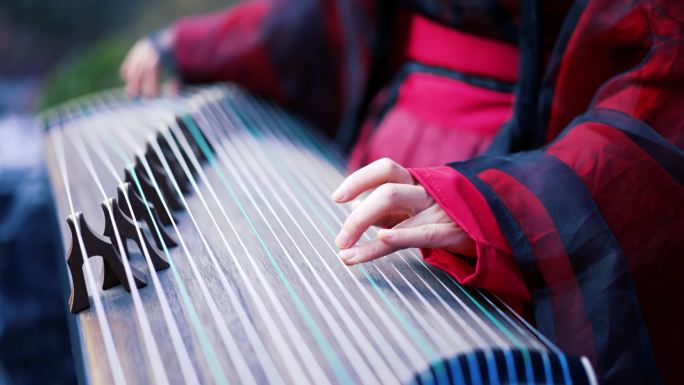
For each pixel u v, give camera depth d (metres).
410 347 0.81
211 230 1.16
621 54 1.29
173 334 0.85
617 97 1.19
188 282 0.98
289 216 1.25
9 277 2.64
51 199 1.45
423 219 1.07
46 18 8.45
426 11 1.76
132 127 1.77
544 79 1.41
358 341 0.83
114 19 8.37
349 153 2.11
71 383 2.74
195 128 1.64
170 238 1.10
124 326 0.88
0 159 2.81
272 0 2.24
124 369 0.79
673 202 1.09
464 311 0.95
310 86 2.26
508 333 0.89
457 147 1.70
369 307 0.93
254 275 1.00
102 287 0.98
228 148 1.64
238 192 1.36
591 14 1.27
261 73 2.24
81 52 7.59
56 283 2.70
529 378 0.79
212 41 2.25
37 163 2.78
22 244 2.65
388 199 1.05
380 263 1.09
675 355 1.12
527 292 1.07
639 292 1.09
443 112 1.74
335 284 0.99
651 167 1.09
